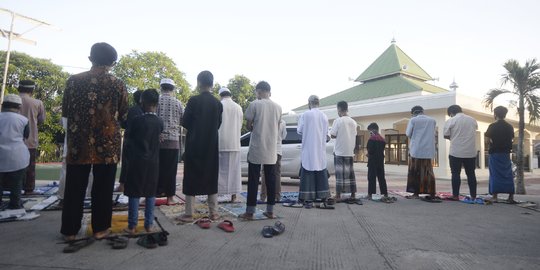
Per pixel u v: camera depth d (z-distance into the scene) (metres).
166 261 2.69
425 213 5.04
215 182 4.16
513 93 9.55
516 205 6.02
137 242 3.17
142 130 3.44
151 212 3.48
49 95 24.69
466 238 3.59
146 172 3.42
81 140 3.09
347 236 3.58
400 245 3.27
